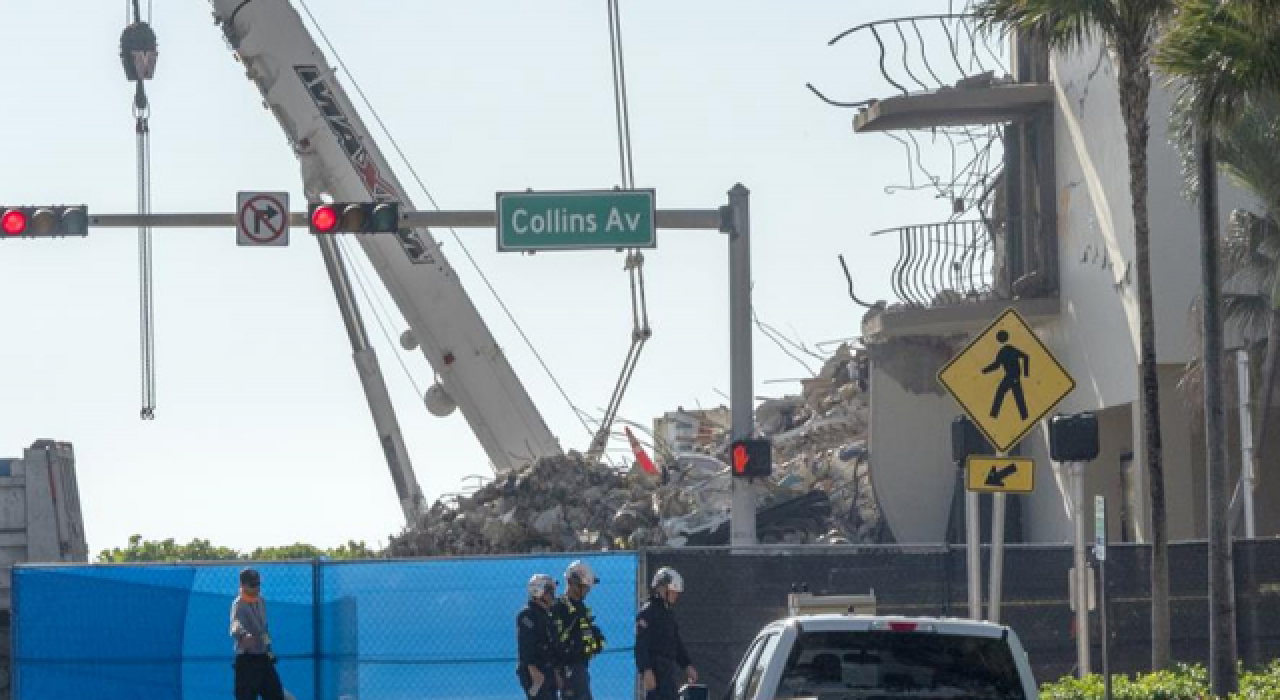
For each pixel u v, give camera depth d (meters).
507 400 159.00
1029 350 67.88
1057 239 141.50
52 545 112.44
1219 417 81.19
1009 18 90.62
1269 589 93.44
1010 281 144.38
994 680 48.34
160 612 85.75
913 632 48.72
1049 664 91.62
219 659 85.81
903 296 146.75
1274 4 75.12
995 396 67.81
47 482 112.81
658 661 75.94
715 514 162.62
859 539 164.00
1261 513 132.00
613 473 168.75
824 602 78.88
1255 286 125.00
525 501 162.88
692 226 101.94
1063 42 90.19
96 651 85.25
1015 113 143.75
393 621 86.75
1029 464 67.69
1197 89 78.56
